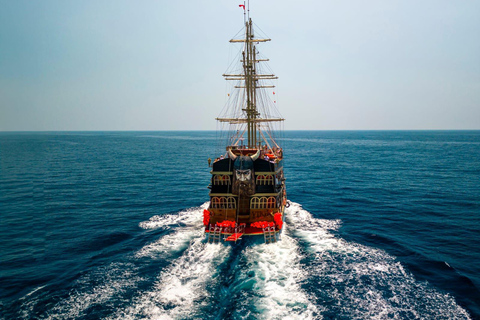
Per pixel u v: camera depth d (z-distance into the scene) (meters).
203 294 21.66
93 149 169.12
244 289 22.41
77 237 33.66
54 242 32.12
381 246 30.64
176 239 32.66
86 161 109.88
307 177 74.56
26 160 111.88
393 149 162.12
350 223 38.47
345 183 66.06
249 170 32.66
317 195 54.91
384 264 26.45
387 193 55.50
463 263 26.31
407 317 18.98
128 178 73.50
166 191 58.47
